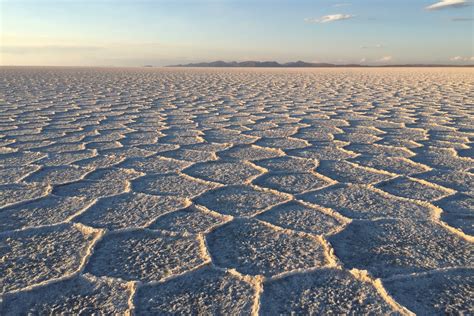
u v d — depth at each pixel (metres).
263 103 15.49
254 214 4.04
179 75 45.12
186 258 3.14
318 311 2.48
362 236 3.53
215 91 21.78
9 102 15.52
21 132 8.98
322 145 7.55
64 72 52.03
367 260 3.10
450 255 3.18
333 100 16.50
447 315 2.44
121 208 4.22
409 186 4.96
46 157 6.55
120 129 9.45
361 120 10.84
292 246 3.34
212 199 4.50
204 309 2.50
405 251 3.25
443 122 10.33
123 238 3.50
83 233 3.61
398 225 3.76
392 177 5.33
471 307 2.52
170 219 3.92
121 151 7.04
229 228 3.71
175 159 6.45
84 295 2.65
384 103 15.18
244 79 35.34
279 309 2.50
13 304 2.56
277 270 2.96
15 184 5.06
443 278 2.84
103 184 5.08
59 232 3.62
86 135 8.64
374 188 4.87
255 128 9.61
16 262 3.09
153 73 52.03
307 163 6.15
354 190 4.81
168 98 17.73
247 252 3.24
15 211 4.14
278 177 5.39
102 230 3.62
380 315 2.44
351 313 2.46
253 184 5.07
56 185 5.00
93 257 3.16
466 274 2.89
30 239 3.49
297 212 4.10
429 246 3.34
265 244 3.38
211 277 2.87
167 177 5.40
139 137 8.43
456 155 6.64
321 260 3.10
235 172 5.65
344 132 8.99
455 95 18.17
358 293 2.67
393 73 51.16
